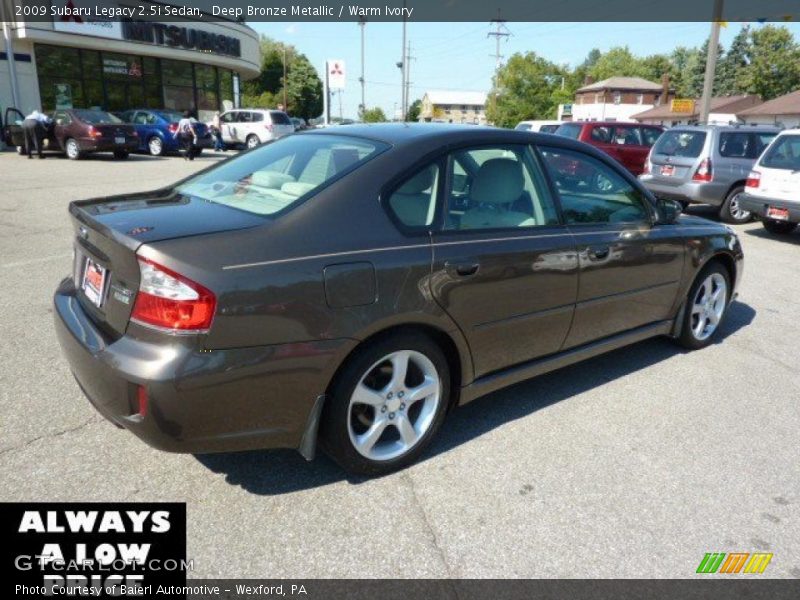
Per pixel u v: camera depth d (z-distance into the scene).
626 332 4.04
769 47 60.62
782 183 8.90
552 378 4.10
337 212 2.62
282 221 2.52
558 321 3.44
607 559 2.42
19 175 13.97
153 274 2.26
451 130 3.17
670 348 4.73
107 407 2.39
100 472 2.80
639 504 2.76
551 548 2.46
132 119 22.80
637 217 3.96
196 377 2.24
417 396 2.91
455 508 2.68
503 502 2.73
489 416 3.52
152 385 2.21
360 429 2.80
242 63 30.80
